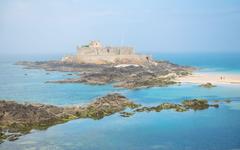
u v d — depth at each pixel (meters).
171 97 110.06
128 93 119.25
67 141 64.06
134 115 85.50
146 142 63.16
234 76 165.50
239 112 87.81
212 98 107.31
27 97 111.50
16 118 76.12
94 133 69.19
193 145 61.19
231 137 65.62
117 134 68.56
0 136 66.88
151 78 151.88
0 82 154.12
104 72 167.75
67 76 174.62
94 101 98.69
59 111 85.06
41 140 64.75
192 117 82.75
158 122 78.06
